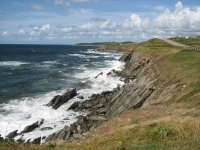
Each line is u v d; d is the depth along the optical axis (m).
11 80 43.94
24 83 41.38
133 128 14.11
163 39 114.00
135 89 29.72
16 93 34.28
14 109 27.05
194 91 21.06
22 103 29.39
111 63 77.56
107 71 56.56
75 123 23.64
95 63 77.88
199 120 13.18
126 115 19.38
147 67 46.31
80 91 36.62
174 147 10.55
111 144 12.12
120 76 50.16
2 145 12.32
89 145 12.64
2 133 20.72
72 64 75.12
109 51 167.62
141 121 15.95
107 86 40.38
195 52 43.16
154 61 46.28
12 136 20.31
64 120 24.89
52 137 20.14
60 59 95.56
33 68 62.38
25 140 19.70
